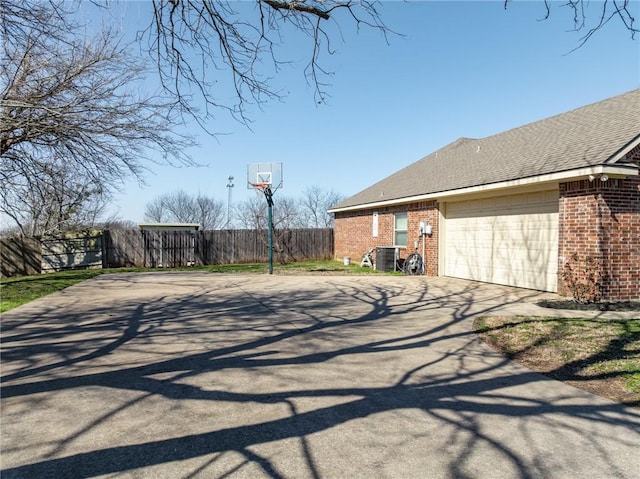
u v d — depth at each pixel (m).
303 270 18.00
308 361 5.17
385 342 6.05
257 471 2.78
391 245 17.55
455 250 14.00
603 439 3.21
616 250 8.92
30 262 18.25
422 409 3.76
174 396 4.07
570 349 5.54
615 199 8.88
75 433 3.31
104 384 4.39
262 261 23.31
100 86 8.42
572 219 9.37
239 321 7.53
